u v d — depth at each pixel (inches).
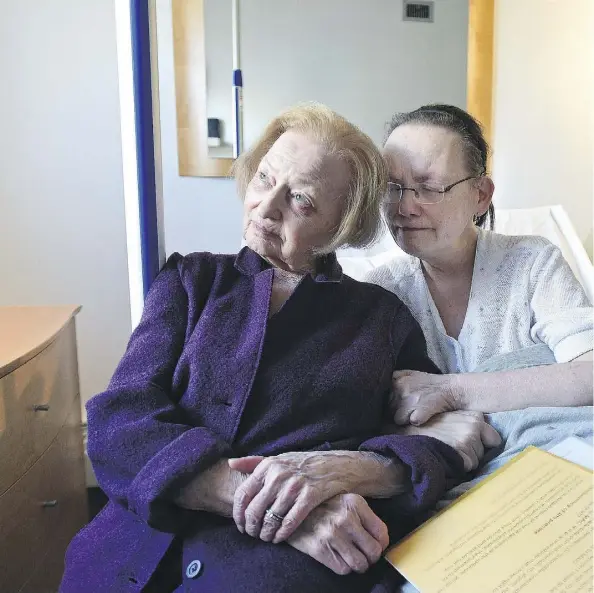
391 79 68.7
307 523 26.5
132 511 29.2
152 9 34.8
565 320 39.6
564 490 27.3
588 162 63.4
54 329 50.1
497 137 69.3
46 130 70.2
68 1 68.6
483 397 36.9
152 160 35.7
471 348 42.7
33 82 69.2
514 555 24.6
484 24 68.1
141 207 35.9
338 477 27.6
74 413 57.2
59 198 71.7
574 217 65.1
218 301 34.8
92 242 73.1
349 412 33.8
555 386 36.2
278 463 27.2
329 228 37.0
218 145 68.7
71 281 73.4
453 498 30.5
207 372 32.3
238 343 33.3
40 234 71.9
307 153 35.4
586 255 59.1
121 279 74.4
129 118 35.8
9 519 40.2
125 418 30.4
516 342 42.1
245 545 27.3
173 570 29.2
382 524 27.0
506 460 32.6
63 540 51.7
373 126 69.0
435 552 25.7
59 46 69.1
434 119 40.1
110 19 69.6
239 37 66.4
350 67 68.0
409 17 68.0
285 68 67.3
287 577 25.5
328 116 36.9
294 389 32.4
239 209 71.3
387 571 27.3
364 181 36.9
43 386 46.7
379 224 39.9
